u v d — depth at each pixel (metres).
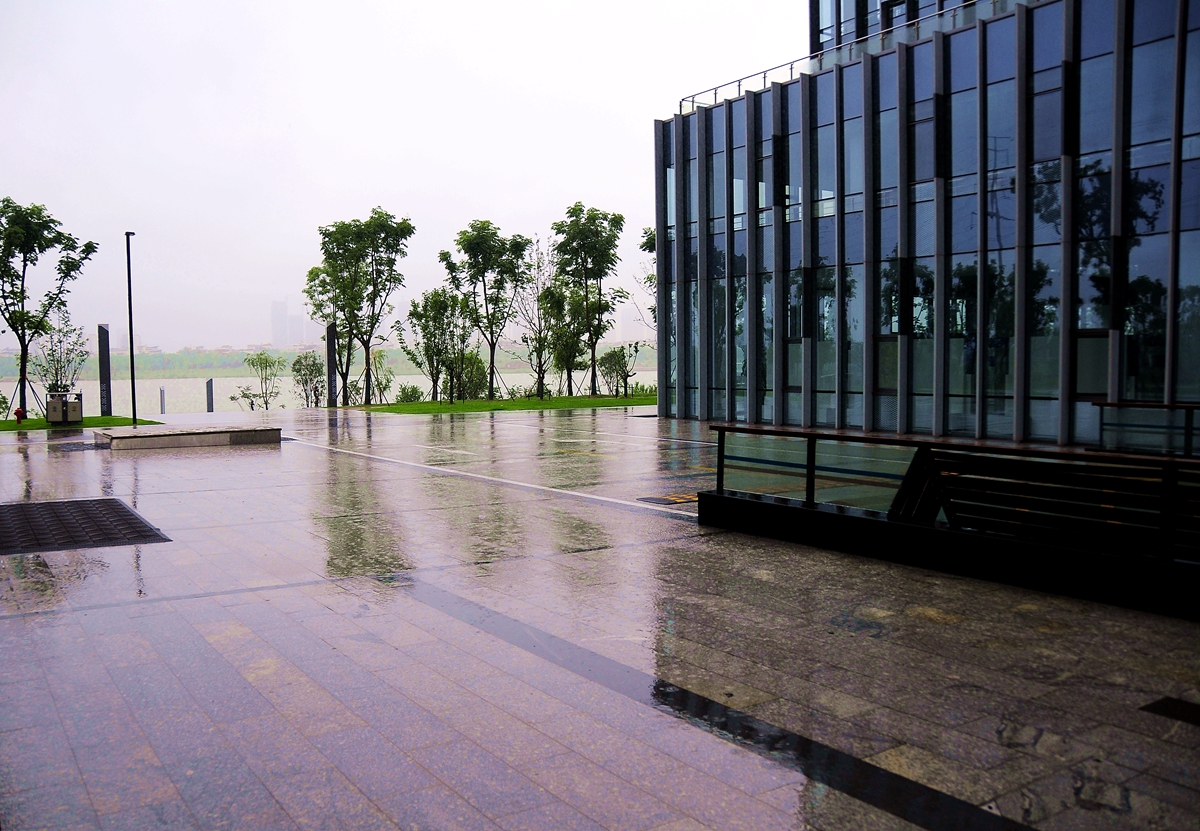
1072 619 6.20
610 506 11.67
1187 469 6.33
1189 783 3.71
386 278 49.94
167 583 7.45
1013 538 7.26
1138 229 18.17
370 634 5.98
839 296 24.64
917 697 4.73
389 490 13.34
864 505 11.05
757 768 3.91
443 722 4.46
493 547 8.97
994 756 3.99
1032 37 19.83
